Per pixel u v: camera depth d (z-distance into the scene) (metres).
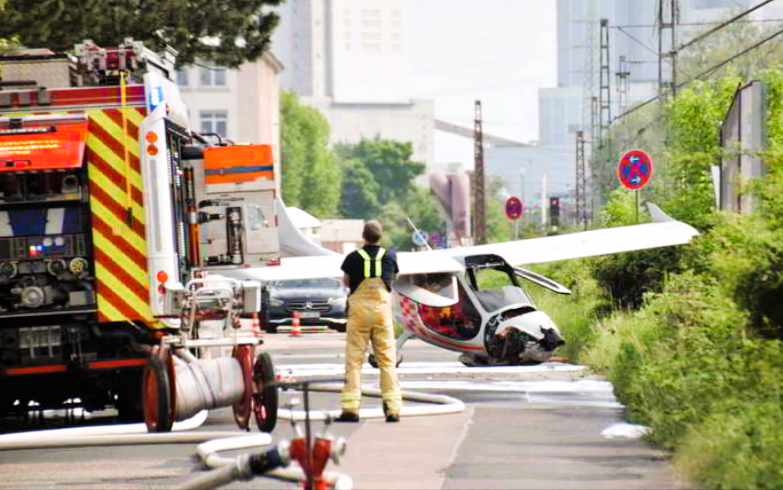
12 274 38.53
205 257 41.50
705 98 84.44
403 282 58.88
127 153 38.81
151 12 78.69
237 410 38.12
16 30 65.94
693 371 33.81
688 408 32.31
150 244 38.66
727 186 59.41
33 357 38.81
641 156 83.44
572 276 81.50
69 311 38.59
